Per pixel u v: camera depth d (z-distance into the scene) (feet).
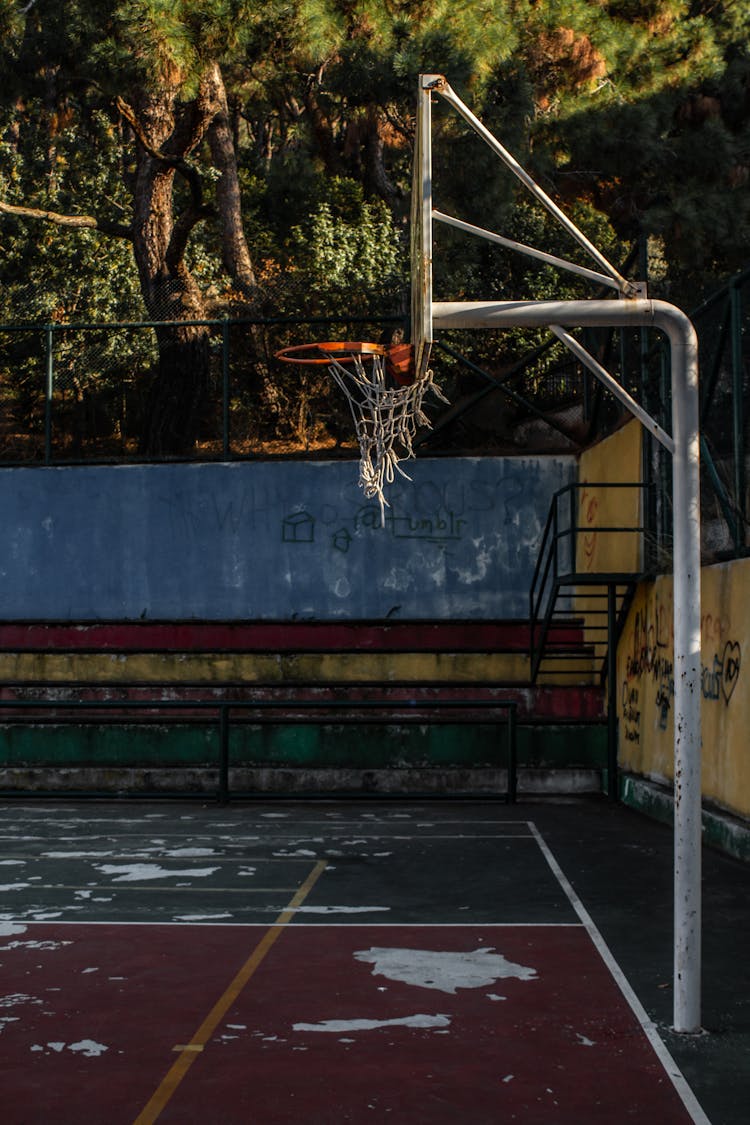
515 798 51.06
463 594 66.03
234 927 28.43
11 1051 19.16
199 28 64.90
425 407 69.97
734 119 88.48
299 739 54.60
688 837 20.54
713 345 43.65
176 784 53.67
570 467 66.08
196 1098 17.04
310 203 107.86
